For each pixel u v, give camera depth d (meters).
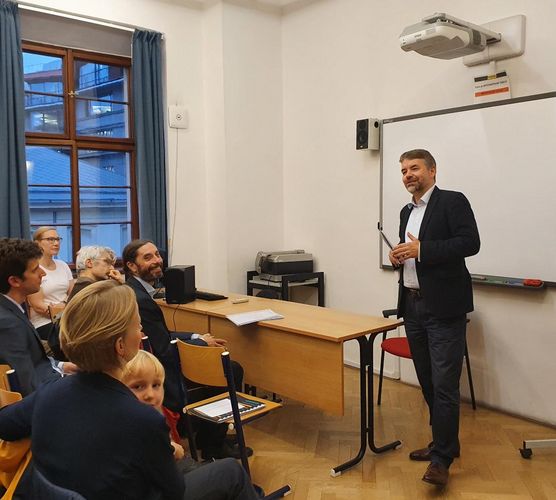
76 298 1.29
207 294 3.67
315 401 2.75
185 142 4.91
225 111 4.84
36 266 2.24
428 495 2.57
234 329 3.17
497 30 3.44
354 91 4.51
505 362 3.57
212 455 2.87
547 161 3.28
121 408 1.21
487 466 2.85
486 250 3.62
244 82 4.95
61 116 4.37
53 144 4.31
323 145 4.84
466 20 3.68
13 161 3.88
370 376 2.89
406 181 2.81
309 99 4.95
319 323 2.91
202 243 5.07
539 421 3.43
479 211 3.64
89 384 1.26
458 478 2.72
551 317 3.33
